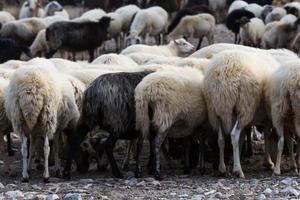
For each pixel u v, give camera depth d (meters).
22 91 14.62
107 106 15.37
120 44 36.47
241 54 15.19
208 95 15.23
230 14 35.78
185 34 34.59
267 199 12.74
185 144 16.30
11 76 16.17
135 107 15.20
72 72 17.73
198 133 16.05
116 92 15.41
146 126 15.11
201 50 20.06
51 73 15.00
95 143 16.73
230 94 14.88
